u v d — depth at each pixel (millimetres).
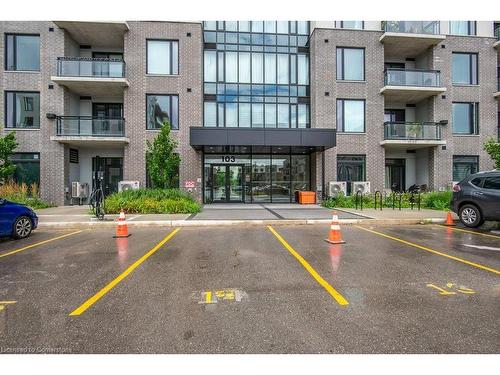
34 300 4328
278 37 21250
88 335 3355
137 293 4602
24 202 16406
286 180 20984
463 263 6211
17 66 18688
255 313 3893
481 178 10703
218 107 20672
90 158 20547
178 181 19312
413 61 22641
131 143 19016
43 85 18578
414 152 22516
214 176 20578
